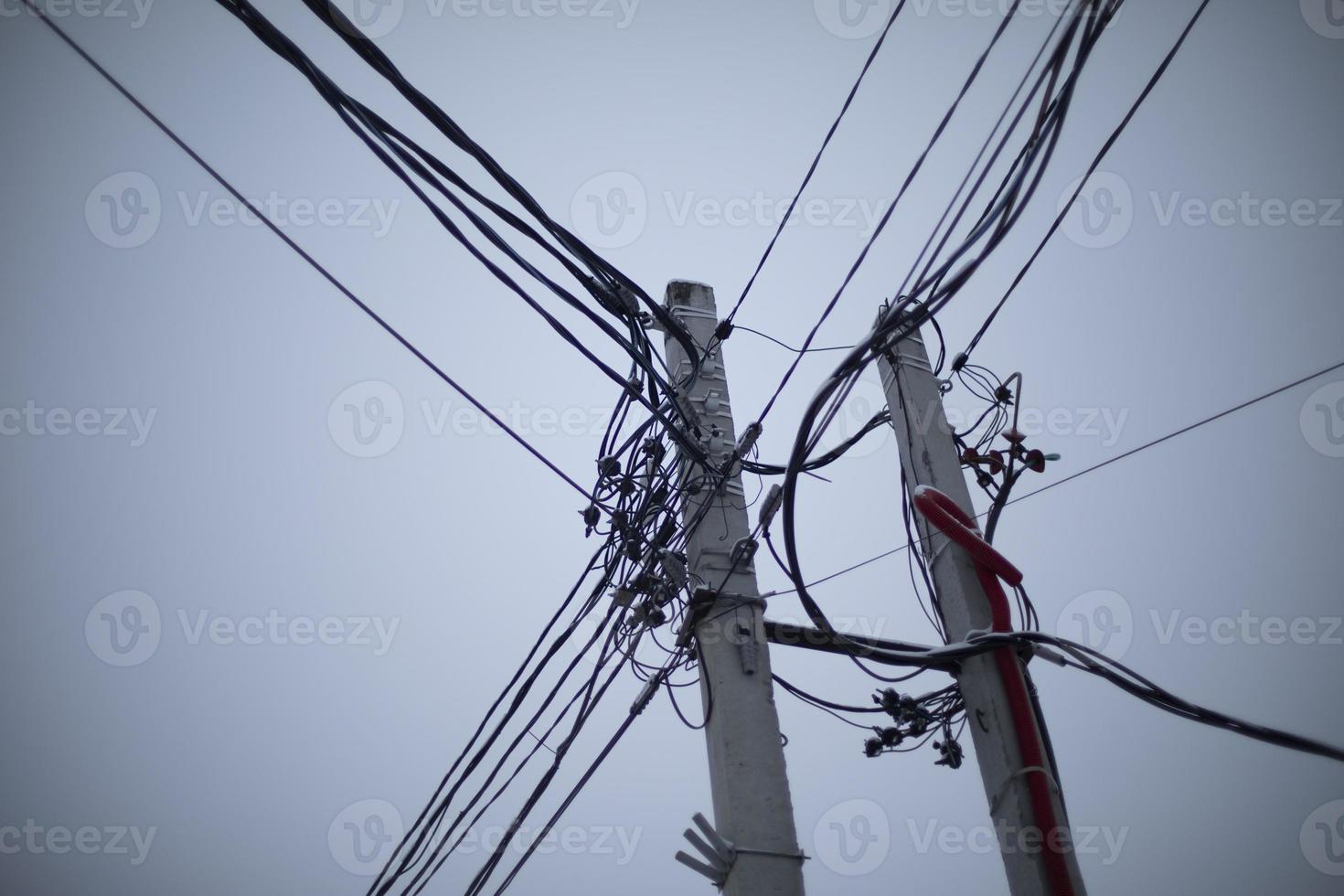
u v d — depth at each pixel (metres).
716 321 7.83
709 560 6.72
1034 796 5.39
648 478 7.27
